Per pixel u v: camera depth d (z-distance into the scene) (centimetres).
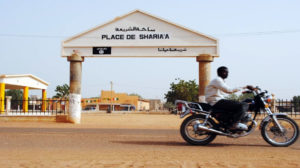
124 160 440
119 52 1634
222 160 446
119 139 792
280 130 638
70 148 600
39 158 459
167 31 1617
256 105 657
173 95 5275
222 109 650
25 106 2778
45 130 1107
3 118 1745
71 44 1648
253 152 541
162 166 392
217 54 1577
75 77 1638
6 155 491
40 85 3138
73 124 1556
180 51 1605
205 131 649
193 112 663
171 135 915
